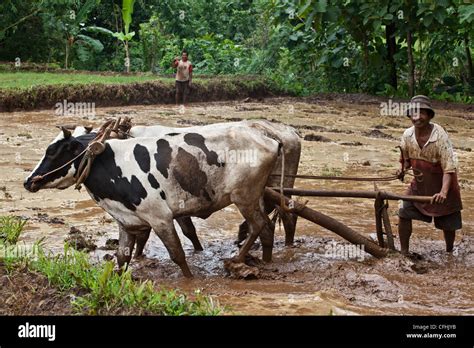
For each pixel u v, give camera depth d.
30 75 29.98
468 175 15.56
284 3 30.11
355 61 32.31
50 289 9.23
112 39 41.03
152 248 11.35
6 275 9.45
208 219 12.52
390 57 32.31
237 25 43.16
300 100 31.08
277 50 35.75
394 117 25.30
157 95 28.31
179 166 10.20
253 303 9.50
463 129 22.47
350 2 28.53
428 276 10.43
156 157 10.20
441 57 32.00
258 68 36.28
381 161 16.61
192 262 10.84
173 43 40.19
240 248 11.07
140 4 41.16
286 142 11.05
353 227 12.23
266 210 11.18
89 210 12.76
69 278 9.32
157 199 10.17
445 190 10.71
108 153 10.24
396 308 9.52
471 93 31.06
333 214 12.85
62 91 25.70
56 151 10.26
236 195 10.37
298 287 10.05
